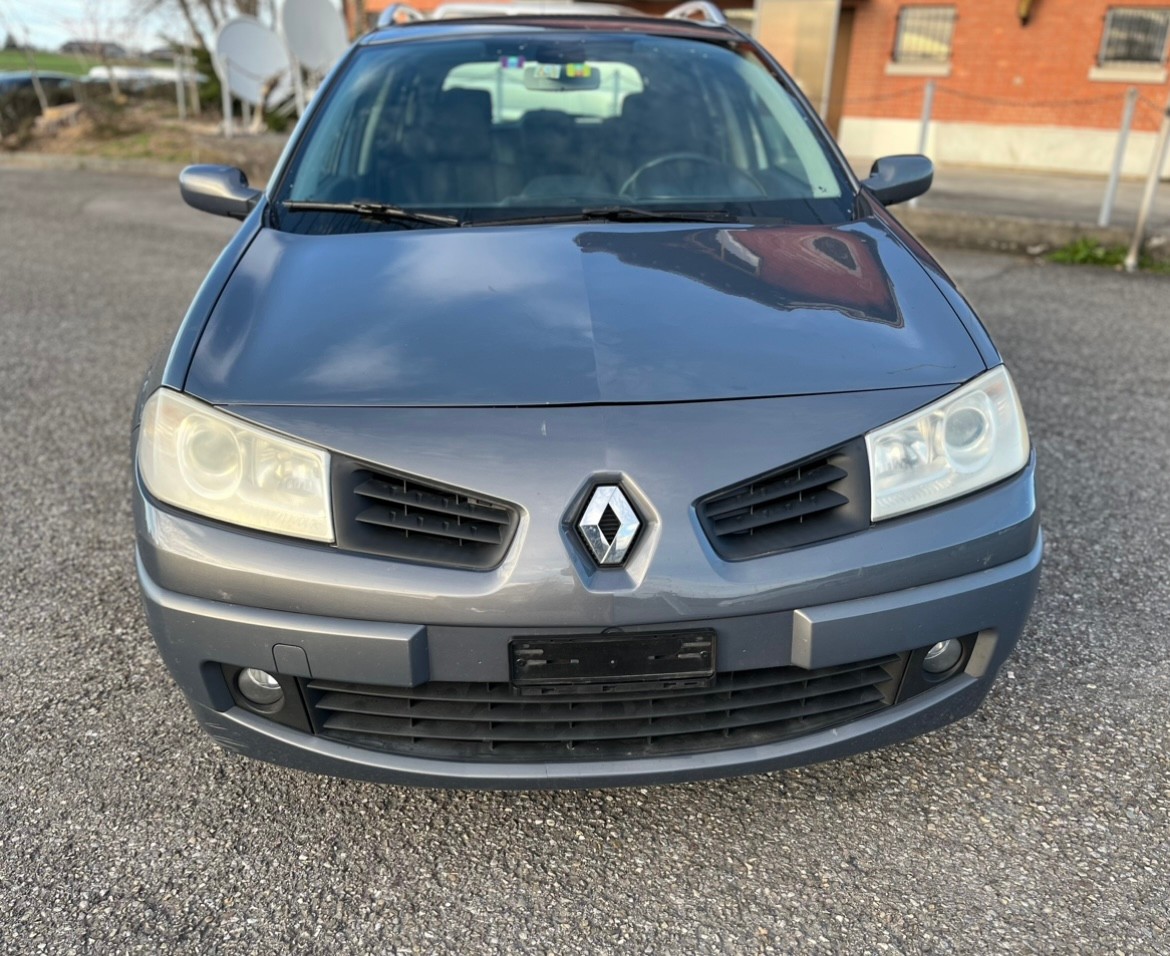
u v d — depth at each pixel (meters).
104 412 4.30
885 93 14.54
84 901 1.79
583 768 1.75
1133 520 3.25
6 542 3.16
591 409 1.71
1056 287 6.62
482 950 1.70
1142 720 2.28
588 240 2.27
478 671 1.68
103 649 2.59
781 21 12.03
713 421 1.70
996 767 2.14
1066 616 2.71
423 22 3.34
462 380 1.76
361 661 1.68
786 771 2.14
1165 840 1.93
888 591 1.74
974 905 1.79
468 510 1.67
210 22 18.61
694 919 1.77
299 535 1.69
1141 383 4.57
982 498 1.81
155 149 13.56
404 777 1.78
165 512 1.75
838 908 1.79
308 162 2.69
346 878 1.86
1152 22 12.59
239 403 1.75
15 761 2.16
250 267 2.16
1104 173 13.06
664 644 1.67
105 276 6.88
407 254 2.20
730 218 2.48
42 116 15.88
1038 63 13.31
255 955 1.69
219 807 2.03
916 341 1.91
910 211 8.36
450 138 2.79
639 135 2.82
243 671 1.81
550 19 3.30
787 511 1.72
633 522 1.65
